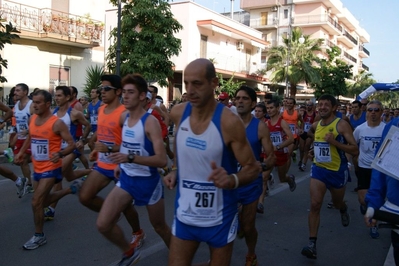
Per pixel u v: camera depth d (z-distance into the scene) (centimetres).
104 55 2156
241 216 418
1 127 723
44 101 469
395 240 305
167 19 1655
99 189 439
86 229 548
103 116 461
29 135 526
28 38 1772
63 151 473
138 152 395
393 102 4753
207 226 265
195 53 2483
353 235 574
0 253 459
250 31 3088
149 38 1655
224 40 2795
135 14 1617
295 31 2995
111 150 411
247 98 444
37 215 476
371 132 605
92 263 437
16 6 1712
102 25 2050
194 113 261
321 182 486
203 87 247
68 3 1962
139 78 395
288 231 577
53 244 490
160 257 459
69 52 1970
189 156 261
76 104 799
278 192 837
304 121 1211
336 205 531
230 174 265
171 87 2458
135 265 436
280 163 693
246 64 3100
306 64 2786
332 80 2748
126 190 384
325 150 487
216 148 254
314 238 466
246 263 427
